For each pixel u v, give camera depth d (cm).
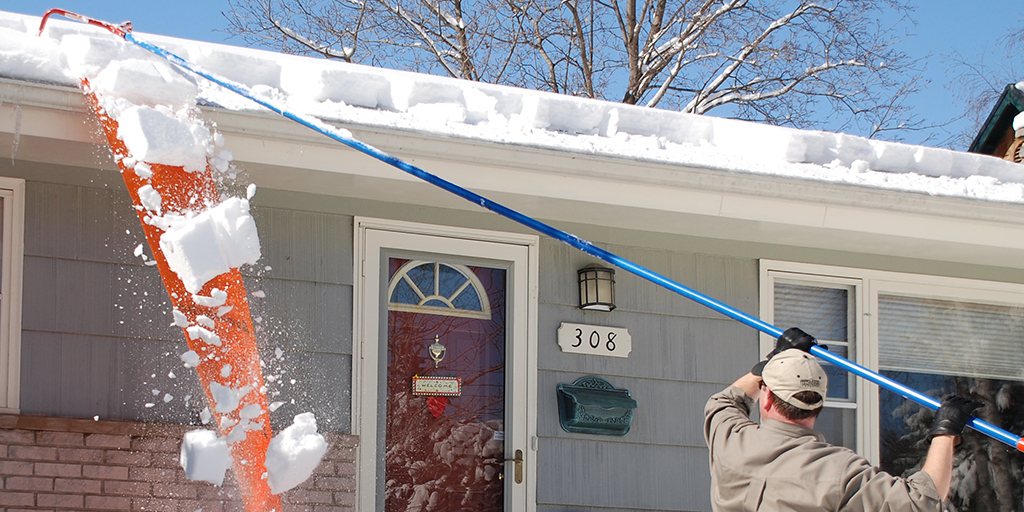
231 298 396
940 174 604
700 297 362
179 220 374
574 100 547
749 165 521
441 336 555
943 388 645
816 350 346
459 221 551
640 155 495
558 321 568
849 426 622
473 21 1527
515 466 546
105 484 454
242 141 438
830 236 581
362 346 521
